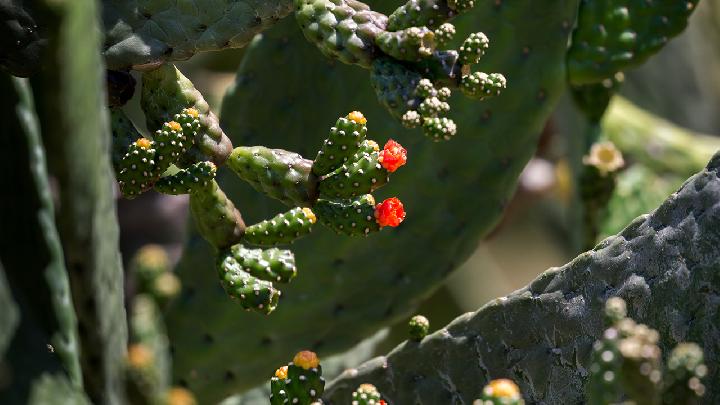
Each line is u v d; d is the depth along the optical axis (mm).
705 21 3816
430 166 1965
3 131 1599
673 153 2838
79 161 1447
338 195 1640
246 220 1978
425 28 1607
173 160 1629
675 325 1581
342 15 1634
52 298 1585
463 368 1715
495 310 1686
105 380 1542
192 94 1670
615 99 2895
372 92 1946
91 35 1444
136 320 1731
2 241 1555
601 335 1620
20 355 1499
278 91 1960
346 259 1988
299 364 1612
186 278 2014
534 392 1675
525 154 1984
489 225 2010
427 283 2023
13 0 1602
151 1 1672
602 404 1465
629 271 1605
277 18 1678
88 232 1466
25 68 1612
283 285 1999
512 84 1948
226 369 2033
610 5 1964
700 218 1568
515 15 1927
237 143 1973
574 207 2420
